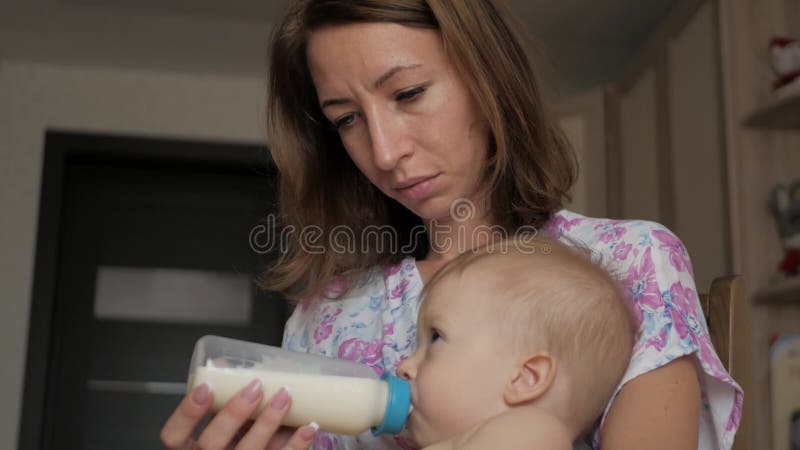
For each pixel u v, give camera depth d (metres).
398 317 1.19
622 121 3.11
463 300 0.96
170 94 3.46
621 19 3.04
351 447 1.13
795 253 2.12
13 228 3.27
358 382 0.92
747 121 2.23
